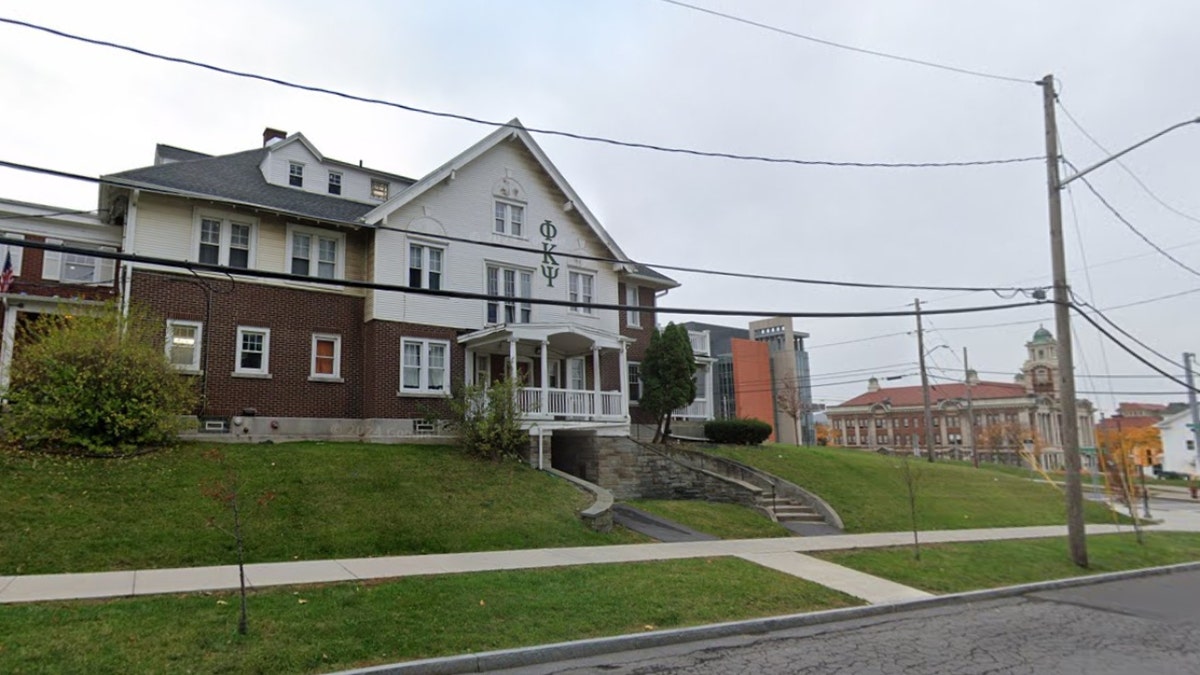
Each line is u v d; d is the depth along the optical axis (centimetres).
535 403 2086
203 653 652
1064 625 954
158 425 1493
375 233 2095
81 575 916
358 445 1820
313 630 725
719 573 1096
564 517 1455
